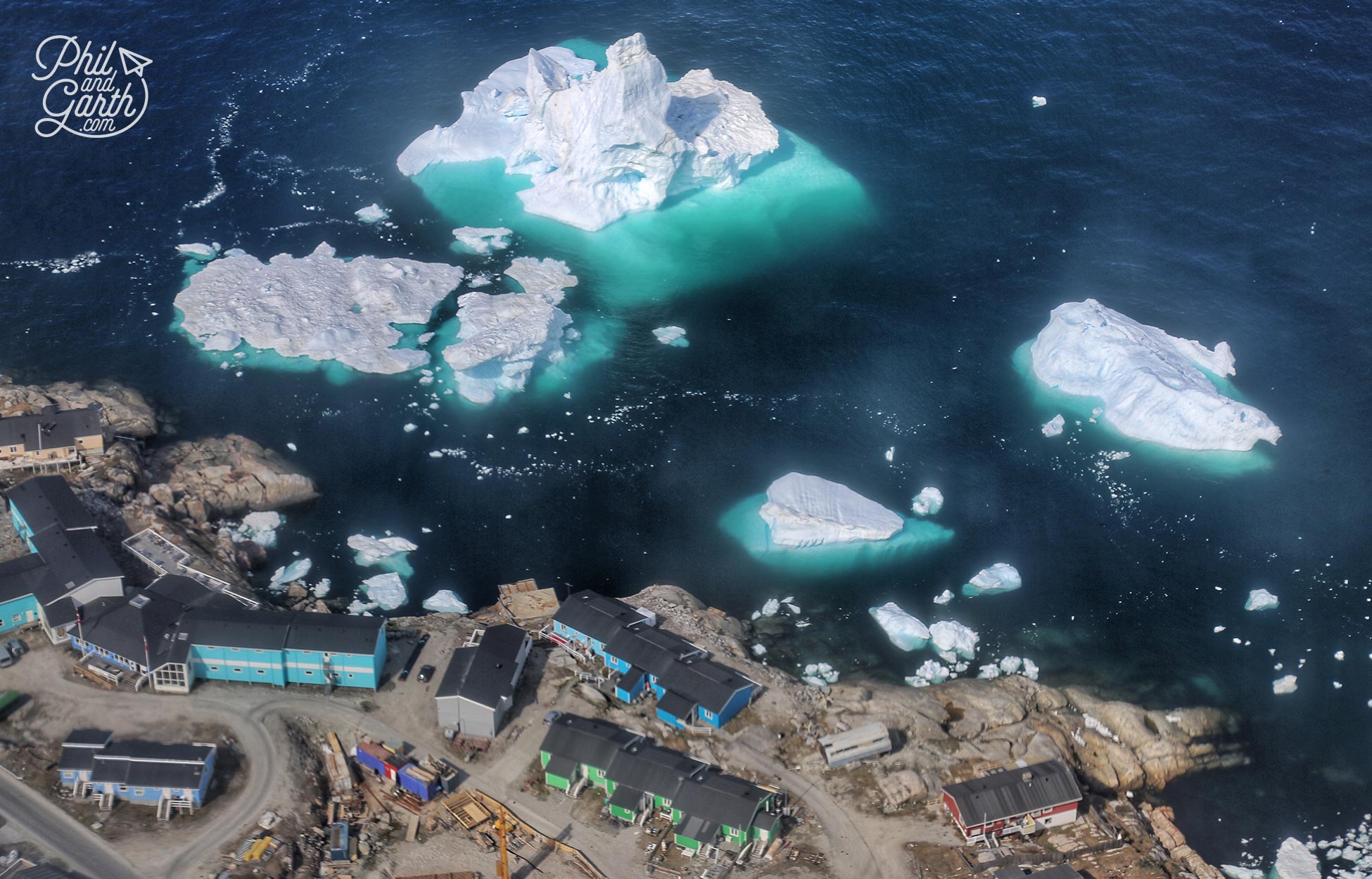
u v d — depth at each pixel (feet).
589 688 531.09
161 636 517.55
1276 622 589.73
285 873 451.12
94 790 469.57
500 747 506.48
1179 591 604.08
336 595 587.68
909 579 609.42
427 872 457.68
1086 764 524.52
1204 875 479.00
